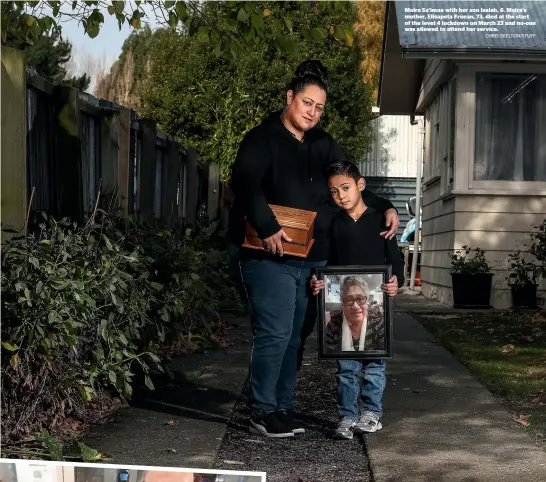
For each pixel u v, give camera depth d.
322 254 4.83
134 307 5.06
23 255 4.32
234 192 4.76
